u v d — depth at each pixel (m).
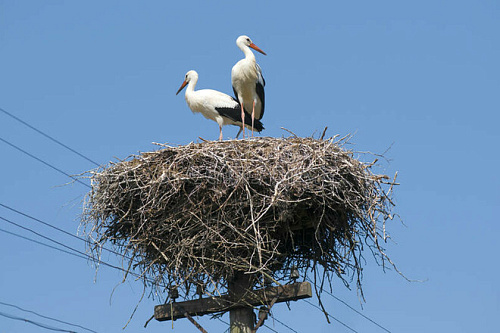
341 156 13.59
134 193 13.77
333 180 13.11
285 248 14.14
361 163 13.81
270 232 13.47
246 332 13.21
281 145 13.74
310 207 13.35
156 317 13.59
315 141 13.90
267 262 13.30
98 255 13.76
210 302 13.45
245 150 13.64
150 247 13.76
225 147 13.67
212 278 13.43
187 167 13.49
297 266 14.27
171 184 13.28
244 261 13.04
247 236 13.11
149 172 13.79
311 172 13.09
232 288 13.47
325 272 14.01
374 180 13.73
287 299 13.02
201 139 14.16
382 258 13.52
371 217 13.36
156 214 13.49
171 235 13.42
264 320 13.06
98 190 14.03
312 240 14.14
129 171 13.79
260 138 14.05
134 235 13.47
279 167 13.14
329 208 13.61
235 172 13.06
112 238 14.07
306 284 12.99
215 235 13.14
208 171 13.28
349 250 13.74
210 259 12.98
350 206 13.20
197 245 13.30
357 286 13.70
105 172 14.05
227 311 13.47
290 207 13.01
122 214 13.98
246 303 13.16
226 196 13.14
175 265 13.45
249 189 13.11
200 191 13.34
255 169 13.04
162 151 13.92
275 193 12.52
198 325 13.30
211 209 13.23
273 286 13.23
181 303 13.57
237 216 13.09
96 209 13.86
